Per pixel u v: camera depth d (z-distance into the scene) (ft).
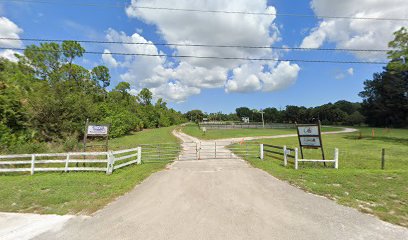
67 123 68.64
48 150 51.26
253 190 25.16
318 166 38.37
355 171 33.30
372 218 17.69
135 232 15.81
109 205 21.44
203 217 18.02
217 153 56.49
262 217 17.90
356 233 15.34
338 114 304.91
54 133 67.41
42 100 66.13
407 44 76.13
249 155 51.78
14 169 34.58
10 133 55.47
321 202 21.29
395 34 77.00
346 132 147.64
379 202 21.18
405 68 79.61
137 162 42.39
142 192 25.13
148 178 31.48
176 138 104.01
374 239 14.57
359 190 24.71
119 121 109.60
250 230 15.78
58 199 22.91
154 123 222.69
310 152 57.26
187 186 26.99
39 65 122.83
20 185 28.14
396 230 15.75
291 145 74.23
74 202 22.39
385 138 96.17
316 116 330.13
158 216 18.44
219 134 126.72
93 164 41.32
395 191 24.21
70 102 74.08
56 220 18.20
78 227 16.88
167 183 28.55
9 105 57.98
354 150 60.85
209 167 38.75
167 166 40.34
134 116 161.07
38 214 19.53
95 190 26.17
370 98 228.22
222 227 16.26
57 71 127.95
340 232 15.47
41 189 26.71
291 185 27.14
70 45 130.52
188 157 50.80
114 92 196.13
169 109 335.06
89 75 152.05
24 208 20.99
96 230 16.30
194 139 102.06
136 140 94.27
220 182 28.58
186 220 17.54
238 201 21.62
